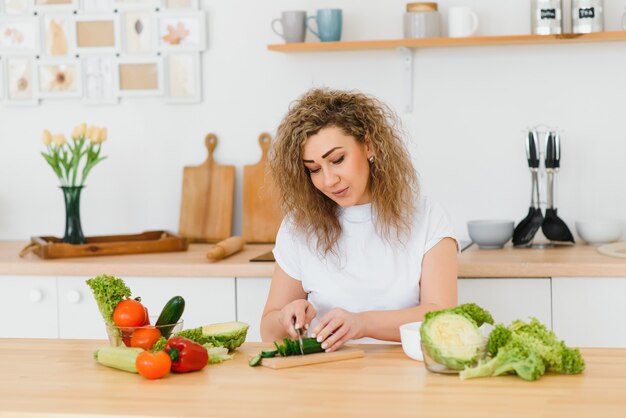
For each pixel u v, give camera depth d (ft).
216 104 11.67
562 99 10.89
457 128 11.11
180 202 11.82
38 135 12.09
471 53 11.00
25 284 10.16
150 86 11.76
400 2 11.14
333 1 11.29
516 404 4.75
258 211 11.50
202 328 6.29
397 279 7.54
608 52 10.76
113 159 11.94
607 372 5.37
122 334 6.07
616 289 9.16
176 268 9.83
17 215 12.19
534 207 10.50
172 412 4.76
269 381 5.39
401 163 7.39
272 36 11.46
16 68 12.05
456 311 5.51
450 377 5.37
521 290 9.31
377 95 11.25
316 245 7.59
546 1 10.19
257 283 9.74
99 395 5.13
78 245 10.41
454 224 11.21
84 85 11.91
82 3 11.87
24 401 5.03
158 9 11.67
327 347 6.09
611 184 10.89
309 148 6.99
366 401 4.89
